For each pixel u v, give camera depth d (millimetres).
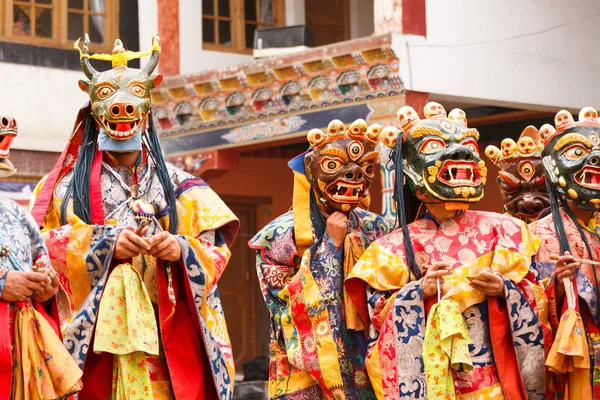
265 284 8109
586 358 7188
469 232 7285
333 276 7781
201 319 6941
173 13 18984
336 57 15750
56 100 18766
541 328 7086
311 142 7949
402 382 6988
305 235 7973
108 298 6719
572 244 7656
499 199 18641
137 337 6660
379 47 15227
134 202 7090
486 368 7000
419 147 7262
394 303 7035
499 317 7004
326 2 21047
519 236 7297
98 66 19125
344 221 7852
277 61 16547
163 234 6789
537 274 7535
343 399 7621
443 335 6781
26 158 18484
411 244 7270
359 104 15820
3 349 6141
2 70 18359
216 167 17766
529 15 16453
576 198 7582
